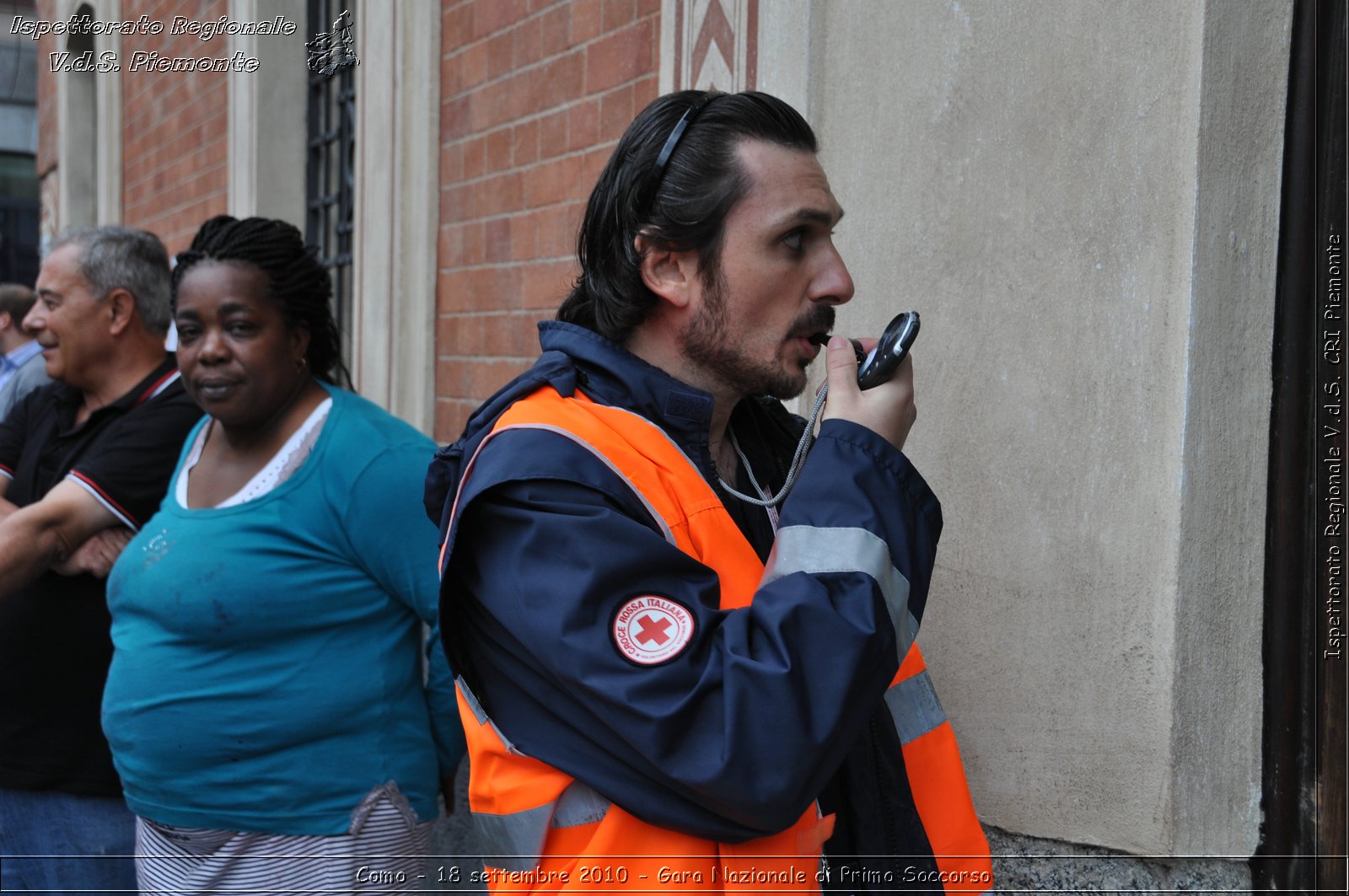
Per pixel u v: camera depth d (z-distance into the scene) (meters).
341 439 1.96
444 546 1.08
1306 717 1.63
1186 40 1.58
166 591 1.91
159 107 5.95
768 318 1.14
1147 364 1.63
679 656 0.99
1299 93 1.60
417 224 3.54
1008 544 1.79
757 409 1.36
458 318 3.39
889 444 1.10
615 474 1.08
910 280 1.92
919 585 1.07
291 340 2.02
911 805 1.19
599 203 1.21
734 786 0.96
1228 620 1.63
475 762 1.14
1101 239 1.67
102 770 2.37
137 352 2.52
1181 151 1.58
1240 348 1.62
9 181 10.49
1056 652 1.73
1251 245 1.61
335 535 1.91
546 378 1.15
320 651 1.93
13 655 2.31
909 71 1.92
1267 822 1.66
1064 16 1.71
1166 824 1.61
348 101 4.40
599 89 2.71
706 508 1.11
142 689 1.94
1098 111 1.67
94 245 2.47
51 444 2.59
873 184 1.98
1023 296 1.76
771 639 0.98
